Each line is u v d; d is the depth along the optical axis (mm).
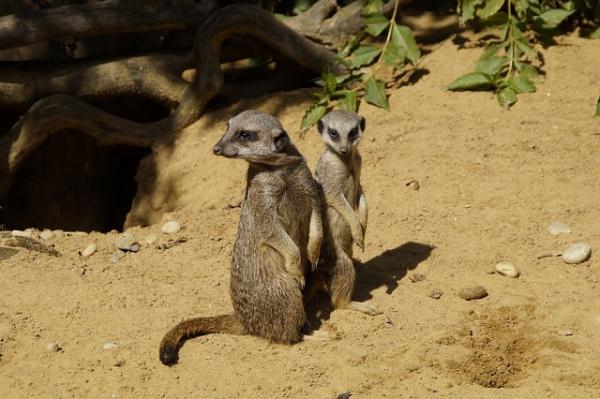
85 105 13539
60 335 8703
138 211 13430
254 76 15000
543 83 13109
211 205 12242
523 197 11102
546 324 8672
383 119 12867
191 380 7832
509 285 9422
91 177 15336
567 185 11297
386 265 9961
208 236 11047
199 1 14734
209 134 13688
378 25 13656
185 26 13844
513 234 10406
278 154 8109
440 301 9125
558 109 12641
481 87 13094
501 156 11898
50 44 14773
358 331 8555
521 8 13492
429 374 7859
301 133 12961
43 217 14891
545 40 13859
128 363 8141
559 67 13359
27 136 13367
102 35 15070
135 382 7844
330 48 14508
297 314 8305
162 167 13602
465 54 13852
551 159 11797
